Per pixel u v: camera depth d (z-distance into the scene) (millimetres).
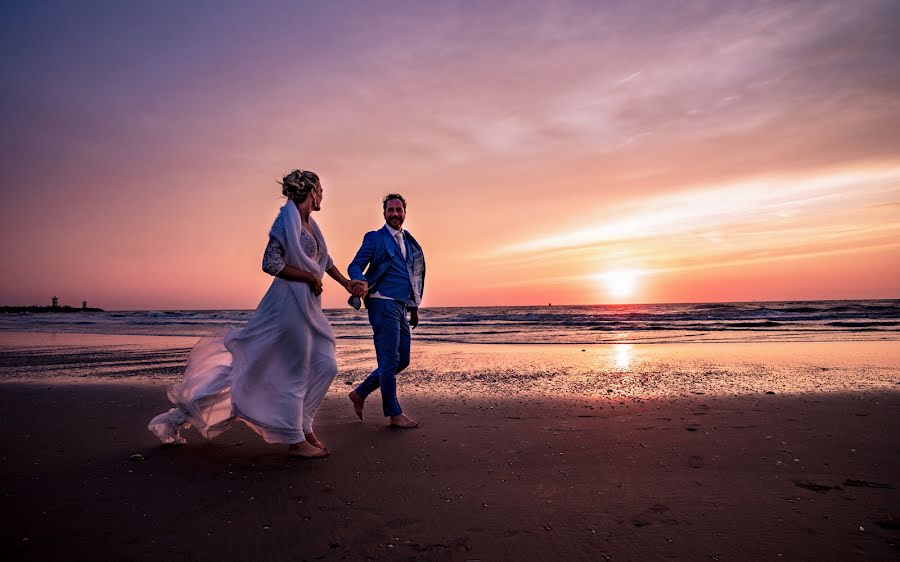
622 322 24250
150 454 3246
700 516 2244
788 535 2053
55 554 1916
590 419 4086
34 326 25438
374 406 4781
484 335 16391
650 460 3033
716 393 5109
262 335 3133
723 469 2855
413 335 16656
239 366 3148
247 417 3092
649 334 15836
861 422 3830
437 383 6062
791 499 2420
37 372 7172
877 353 8711
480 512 2314
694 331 16953
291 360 3174
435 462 3055
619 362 7996
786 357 8305
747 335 14484
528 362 8133
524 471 2873
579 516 2260
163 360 8602
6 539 2041
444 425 3990
